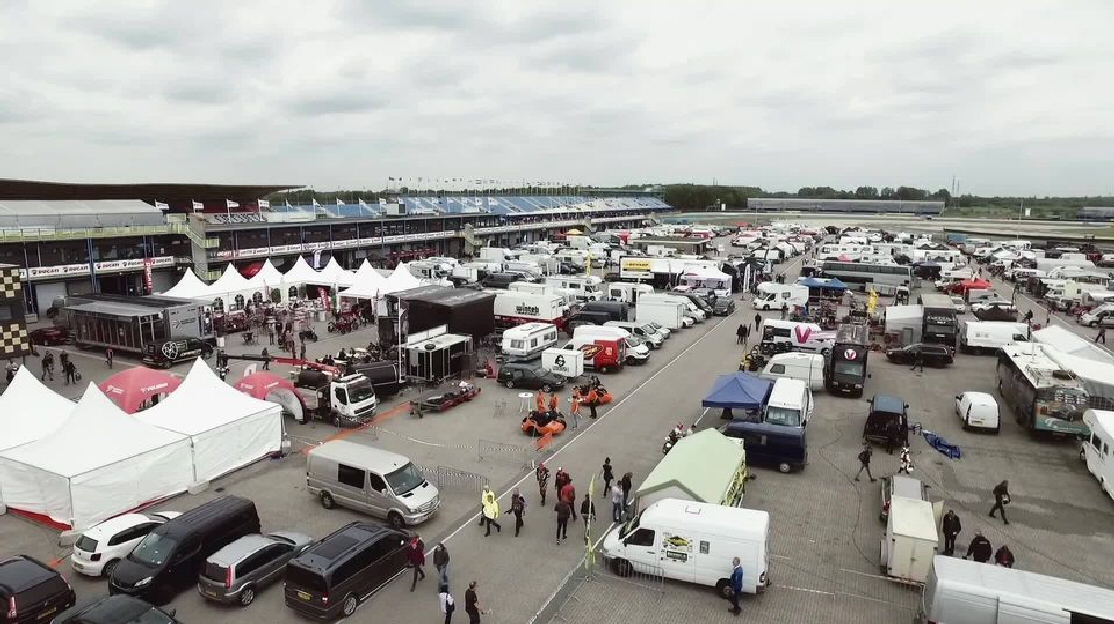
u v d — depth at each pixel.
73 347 51.62
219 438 27.72
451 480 26.89
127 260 69.44
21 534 23.31
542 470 25.41
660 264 84.31
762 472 28.62
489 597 19.19
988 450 31.52
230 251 79.81
